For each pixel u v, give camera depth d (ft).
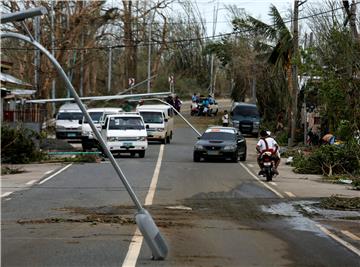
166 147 146.92
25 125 136.56
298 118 164.96
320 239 45.42
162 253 37.55
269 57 182.39
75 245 41.75
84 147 135.23
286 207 61.62
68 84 35.58
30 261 37.04
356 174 93.20
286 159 124.67
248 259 38.32
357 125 85.51
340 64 90.94
